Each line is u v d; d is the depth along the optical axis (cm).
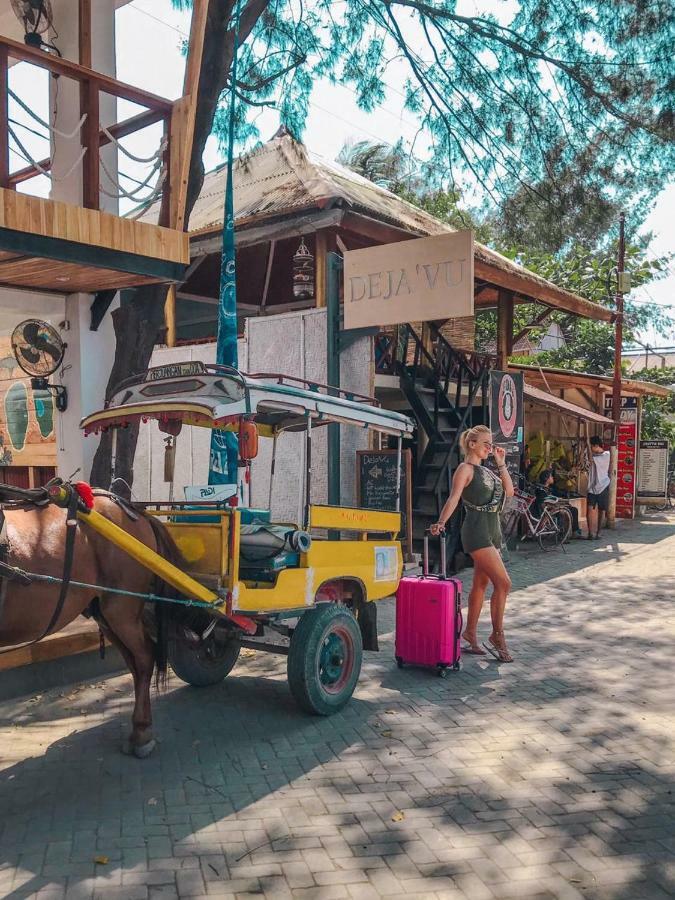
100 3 841
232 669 657
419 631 644
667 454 2064
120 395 564
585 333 2908
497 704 574
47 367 830
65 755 478
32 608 421
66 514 450
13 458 1193
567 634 785
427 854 366
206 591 479
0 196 581
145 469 1252
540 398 1398
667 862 361
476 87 1011
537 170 1023
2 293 818
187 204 809
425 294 915
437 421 1229
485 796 425
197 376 512
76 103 834
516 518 1354
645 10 927
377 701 580
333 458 1009
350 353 1062
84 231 637
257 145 993
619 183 1011
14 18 977
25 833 383
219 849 370
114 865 355
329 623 542
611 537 1625
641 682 627
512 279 1276
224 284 851
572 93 991
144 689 482
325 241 1084
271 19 966
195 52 699
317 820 398
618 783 442
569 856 365
